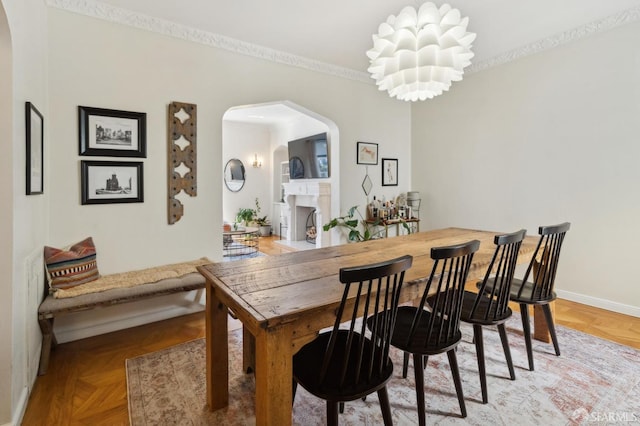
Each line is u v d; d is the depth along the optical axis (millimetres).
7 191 1594
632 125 2910
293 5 2662
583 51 3170
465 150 4254
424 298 1540
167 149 2959
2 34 1555
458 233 3047
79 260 2436
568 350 2400
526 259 2436
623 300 3039
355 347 1586
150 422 1688
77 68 2553
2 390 1576
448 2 2662
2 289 1581
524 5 2742
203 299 3232
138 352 2428
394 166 4758
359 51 3557
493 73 3910
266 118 7184
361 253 2248
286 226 7645
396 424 1673
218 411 1775
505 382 2021
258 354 1289
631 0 2703
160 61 2896
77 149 2576
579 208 3271
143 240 2873
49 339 2152
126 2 2607
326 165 5816
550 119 3441
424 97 2279
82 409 1799
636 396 1879
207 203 3178
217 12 2758
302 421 1723
